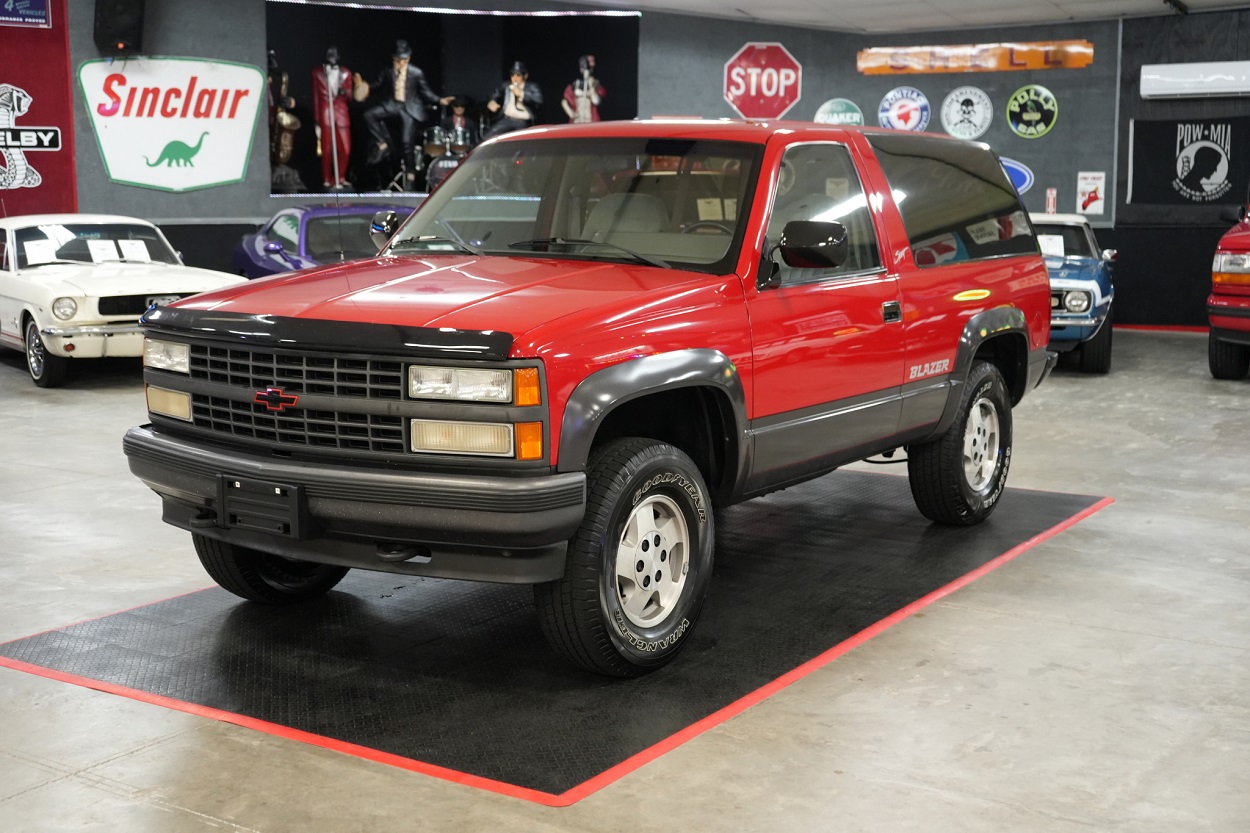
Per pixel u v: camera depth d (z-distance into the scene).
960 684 4.05
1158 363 12.62
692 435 4.47
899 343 5.17
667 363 3.95
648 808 3.19
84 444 8.21
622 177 4.73
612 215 4.64
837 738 3.63
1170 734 3.67
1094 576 5.30
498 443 3.61
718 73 17.03
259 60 15.73
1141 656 4.32
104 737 3.64
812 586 5.15
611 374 3.77
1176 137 15.73
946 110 16.98
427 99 16.91
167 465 4.18
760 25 17.00
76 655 4.33
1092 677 4.12
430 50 16.77
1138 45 15.79
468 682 4.09
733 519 6.31
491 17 16.89
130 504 6.59
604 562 3.87
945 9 15.49
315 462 3.83
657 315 3.98
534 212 4.81
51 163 14.62
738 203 4.49
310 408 3.80
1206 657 4.32
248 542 4.10
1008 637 4.52
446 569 3.80
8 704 3.89
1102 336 11.63
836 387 4.83
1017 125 16.62
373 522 3.73
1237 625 4.66
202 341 4.05
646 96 16.89
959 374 5.64
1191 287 15.84
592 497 3.86
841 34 17.20
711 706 3.87
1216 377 11.48
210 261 15.80
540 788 3.30
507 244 4.75
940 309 5.45
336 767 3.44
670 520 4.21
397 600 5.00
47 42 14.39
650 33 16.73
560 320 3.72
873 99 17.30
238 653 4.36
